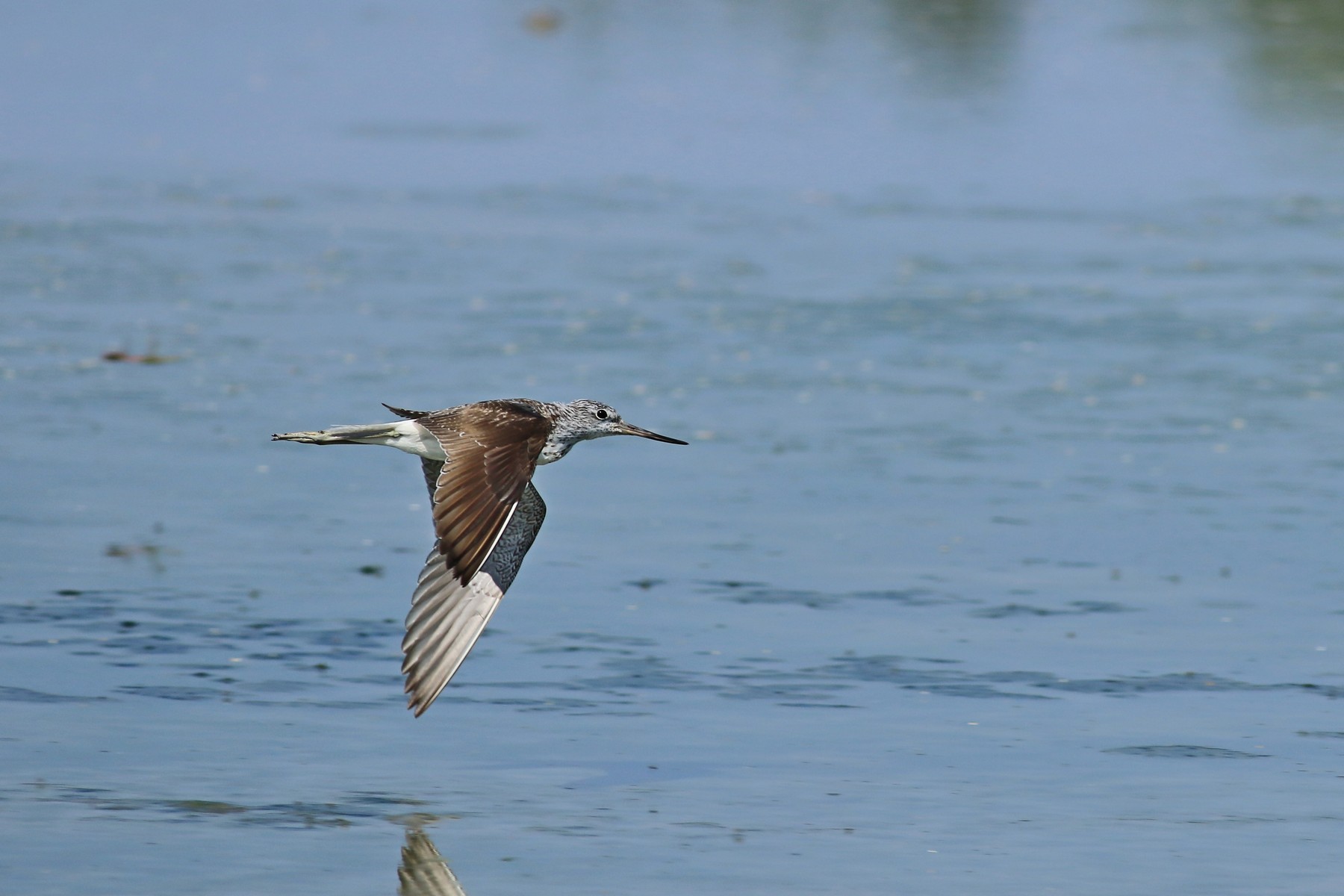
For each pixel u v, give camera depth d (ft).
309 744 38.91
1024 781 37.60
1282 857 33.78
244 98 134.21
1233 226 100.22
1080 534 55.42
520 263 90.43
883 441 64.69
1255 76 135.03
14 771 36.88
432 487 30.94
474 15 163.02
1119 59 139.95
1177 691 43.29
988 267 90.99
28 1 168.14
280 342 75.15
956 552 53.78
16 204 100.89
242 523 55.31
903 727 40.70
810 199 106.83
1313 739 40.24
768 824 35.14
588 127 125.49
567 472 61.62
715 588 50.47
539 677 43.60
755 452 63.52
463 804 35.83
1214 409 68.59
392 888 31.86
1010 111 127.65
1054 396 70.38
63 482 58.39
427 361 72.69
